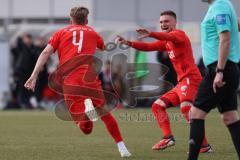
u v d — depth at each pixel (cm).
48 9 6931
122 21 6700
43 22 6950
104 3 6744
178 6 6544
